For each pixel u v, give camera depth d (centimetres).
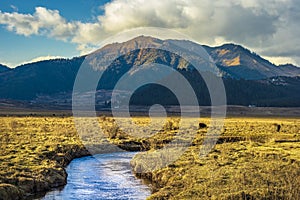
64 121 10706
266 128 8762
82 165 4603
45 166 3747
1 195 2711
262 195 2417
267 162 3591
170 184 3098
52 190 3275
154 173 3744
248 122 11494
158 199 2662
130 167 4466
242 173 3028
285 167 3244
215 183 2844
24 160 3934
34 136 6412
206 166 3584
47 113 18738
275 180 2794
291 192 2417
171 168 3697
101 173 4075
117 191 3250
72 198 3008
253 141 5944
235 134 7156
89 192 3216
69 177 3853
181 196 2591
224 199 2391
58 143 5544
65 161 4653
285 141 5919
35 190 3169
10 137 6047
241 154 4212
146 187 3400
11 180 3105
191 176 3216
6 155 4181
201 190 2684
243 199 2386
